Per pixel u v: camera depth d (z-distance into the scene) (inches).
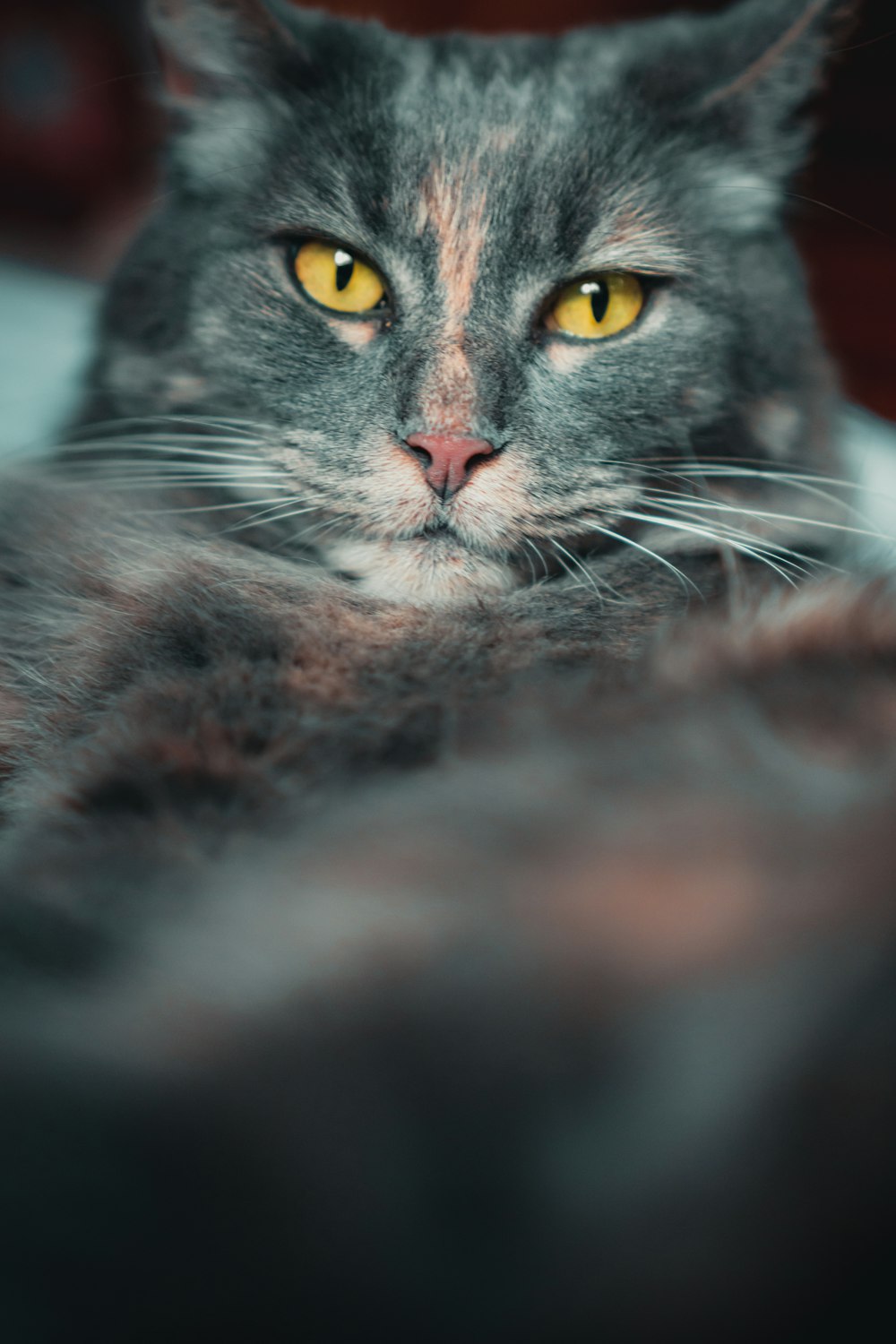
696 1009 9.6
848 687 11.5
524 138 14.3
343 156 14.4
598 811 10.9
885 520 16.2
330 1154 9.5
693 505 14.4
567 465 14.3
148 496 15.1
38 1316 9.6
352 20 16.0
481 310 14.2
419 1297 9.1
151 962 10.7
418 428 14.0
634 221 14.4
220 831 11.8
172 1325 9.4
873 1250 8.6
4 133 30.1
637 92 14.9
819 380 15.6
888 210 27.2
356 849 11.1
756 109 14.9
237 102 14.9
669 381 14.6
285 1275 9.3
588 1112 9.4
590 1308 8.8
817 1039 9.2
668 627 12.8
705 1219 8.9
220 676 13.0
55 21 30.5
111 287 15.7
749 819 10.7
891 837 10.4
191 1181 9.6
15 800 13.3
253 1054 10.1
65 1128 10.0
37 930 11.0
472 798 11.2
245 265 14.7
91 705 13.5
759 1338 8.7
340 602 14.1
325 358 14.4
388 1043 9.9
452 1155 9.4
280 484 14.6
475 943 10.4
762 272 15.1
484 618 14.0
